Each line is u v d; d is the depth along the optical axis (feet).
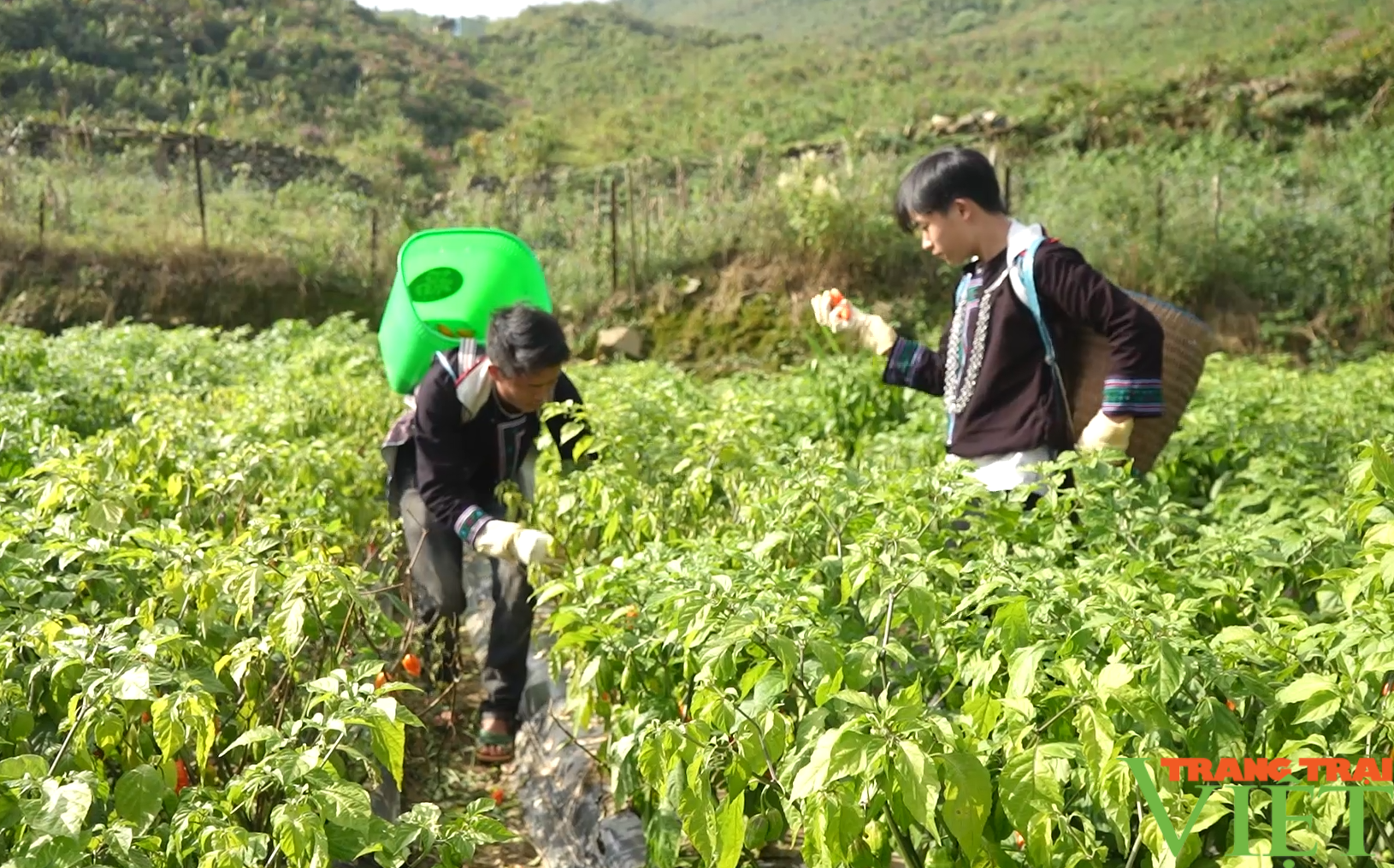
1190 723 7.36
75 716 7.63
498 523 12.40
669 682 9.94
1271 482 14.47
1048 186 51.80
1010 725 7.14
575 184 78.84
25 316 43.96
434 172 89.71
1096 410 12.18
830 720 7.90
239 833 6.88
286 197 63.62
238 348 31.94
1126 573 8.93
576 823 12.01
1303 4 115.14
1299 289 43.24
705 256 46.39
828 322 14.10
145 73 97.76
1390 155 54.85
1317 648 7.93
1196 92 70.54
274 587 9.67
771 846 10.54
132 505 11.45
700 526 13.09
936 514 10.40
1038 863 6.54
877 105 97.55
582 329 44.24
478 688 15.58
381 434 20.31
